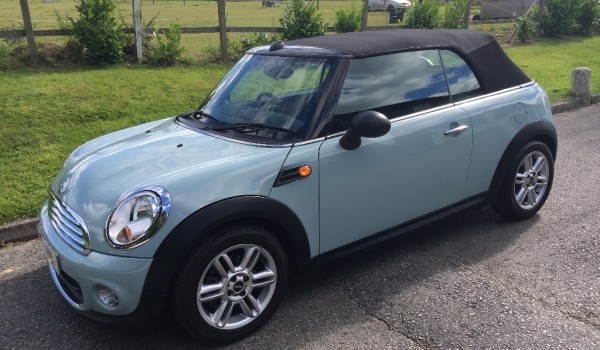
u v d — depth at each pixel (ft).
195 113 12.76
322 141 10.55
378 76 11.68
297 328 10.32
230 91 12.66
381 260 12.98
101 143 12.37
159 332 10.32
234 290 9.67
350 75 11.27
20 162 18.72
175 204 8.95
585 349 9.46
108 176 9.80
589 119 28.02
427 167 12.12
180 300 9.10
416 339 9.89
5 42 30.04
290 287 11.81
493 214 15.66
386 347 9.67
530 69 38.09
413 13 43.55
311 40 13.02
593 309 10.72
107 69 29.96
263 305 10.16
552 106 29.66
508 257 13.00
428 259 12.98
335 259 11.18
